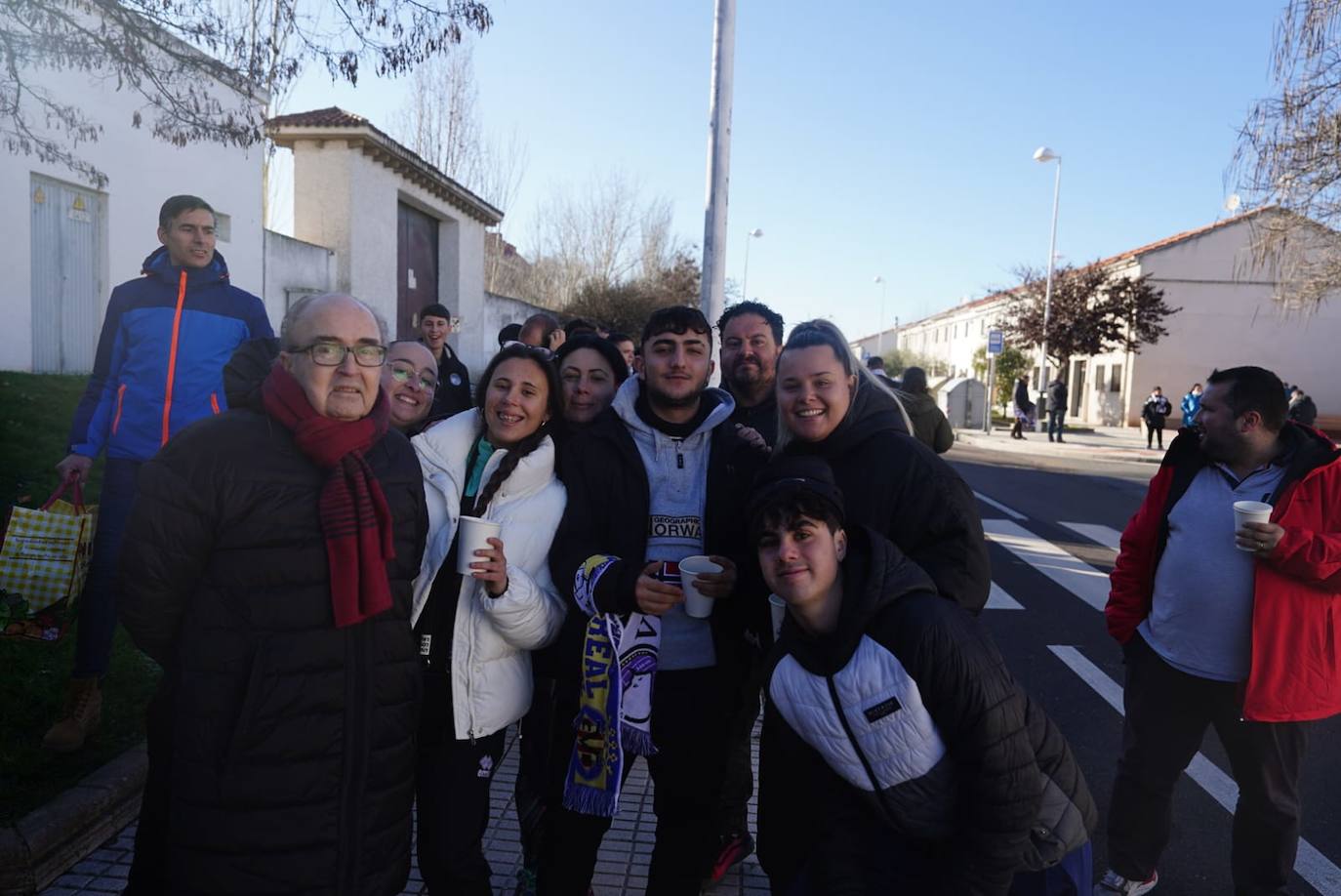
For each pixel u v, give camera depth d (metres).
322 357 1.93
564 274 36.75
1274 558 2.62
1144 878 3.04
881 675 1.85
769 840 2.20
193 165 12.58
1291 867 2.79
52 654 3.97
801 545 1.95
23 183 9.98
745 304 3.75
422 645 2.40
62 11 4.95
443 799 2.38
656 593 2.31
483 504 2.46
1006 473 17.03
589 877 2.54
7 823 2.82
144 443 3.41
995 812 1.81
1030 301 30.27
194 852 1.86
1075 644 6.18
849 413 2.39
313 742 1.90
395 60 5.46
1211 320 31.97
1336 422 28.52
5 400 7.78
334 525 1.91
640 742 2.40
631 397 2.65
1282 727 2.72
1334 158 11.12
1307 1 10.55
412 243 19.72
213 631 1.87
